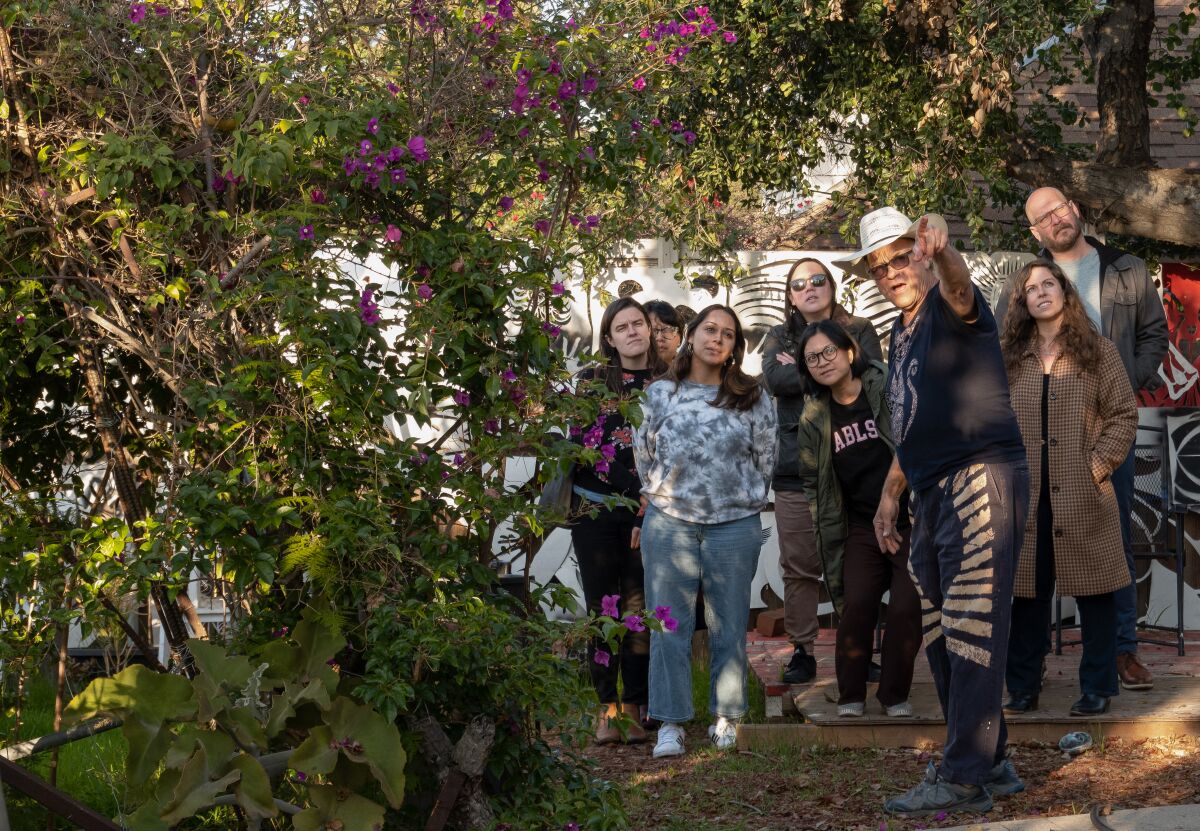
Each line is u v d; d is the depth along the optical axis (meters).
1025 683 5.41
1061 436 5.26
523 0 3.60
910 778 4.90
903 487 4.90
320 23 3.46
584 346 7.61
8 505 3.75
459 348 3.20
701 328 5.43
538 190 3.90
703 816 4.59
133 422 4.00
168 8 3.32
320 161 3.27
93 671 4.92
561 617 7.30
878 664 6.34
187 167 3.24
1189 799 4.45
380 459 3.21
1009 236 9.53
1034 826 4.04
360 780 3.12
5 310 3.36
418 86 3.46
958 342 4.21
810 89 9.27
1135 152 9.30
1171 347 10.48
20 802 3.64
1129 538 5.75
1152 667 6.44
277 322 3.32
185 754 3.01
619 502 3.83
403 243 3.36
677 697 5.45
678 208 7.90
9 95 3.35
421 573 3.30
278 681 3.17
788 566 6.25
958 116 8.45
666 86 3.89
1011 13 7.60
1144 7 9.27
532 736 3.62
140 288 3.37
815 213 11.40
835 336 5.29
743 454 5.46
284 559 3.23
